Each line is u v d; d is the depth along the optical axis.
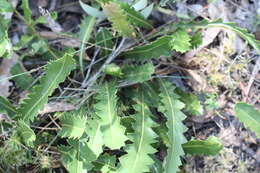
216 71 0.86
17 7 0.90
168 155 0.74
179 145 0.76
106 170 0.75
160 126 0.82
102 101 0.76
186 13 0.89
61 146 0.77
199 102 0.82
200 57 0.86
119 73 0.80
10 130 0.78
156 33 0.85
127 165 0.72
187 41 0.78
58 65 0.71
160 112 0.85
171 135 0.76
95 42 0.86
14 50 0.86
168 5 0.89
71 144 0.75
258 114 0.77
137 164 0.72
